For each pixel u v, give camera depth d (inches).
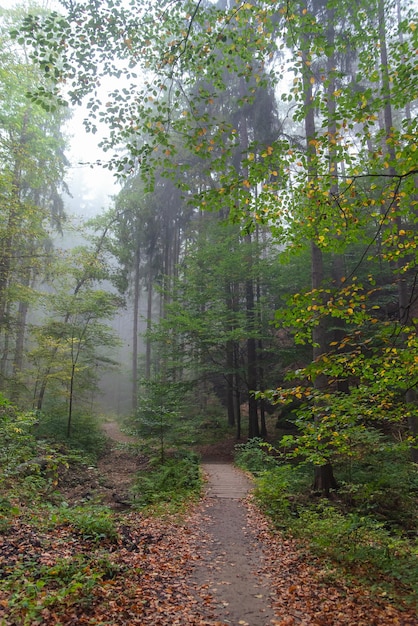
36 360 709.9
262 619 171.3
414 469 420.8
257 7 248.1
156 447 637.3
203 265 804.0
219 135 242.2
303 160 243.4
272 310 750.5
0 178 509.0
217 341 706.2
